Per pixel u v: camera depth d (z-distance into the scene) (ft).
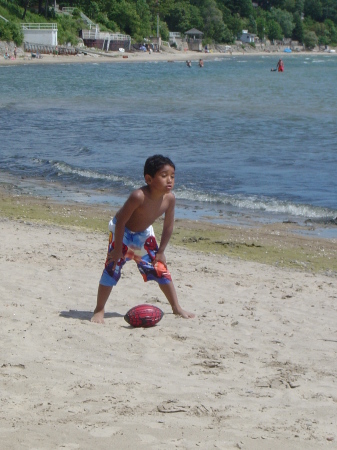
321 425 30.63
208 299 55.16
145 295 54.75
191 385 35.29
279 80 462.19
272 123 204.23
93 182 121.29
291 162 138.21
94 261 66.28
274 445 28.25
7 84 367.86
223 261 72.02
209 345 42.47
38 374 35.73
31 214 95.25
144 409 31.60
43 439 28.04
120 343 41.98
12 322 45.24
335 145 160.04
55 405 31.68
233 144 161.89
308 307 54.13
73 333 43.42
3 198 107.04
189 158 142.82
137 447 27.63
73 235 80.23
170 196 45.60
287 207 101.50
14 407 31.27
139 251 46.68
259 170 130.11
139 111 235.20
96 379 35.40
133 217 45.27
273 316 50.83
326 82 441.68
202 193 109.81
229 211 100.58
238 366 38.78
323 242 83.46
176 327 46.03
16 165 135.64
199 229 89.15
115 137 171.94
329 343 44.47
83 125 194.70
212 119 213.66
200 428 29.66
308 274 68.03
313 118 218.79
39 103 262.26
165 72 552.41
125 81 414.82
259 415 31.55
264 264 72.13
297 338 45.32
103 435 28.58
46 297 52.70
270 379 36.60
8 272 59.88
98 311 46.98
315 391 35.04
